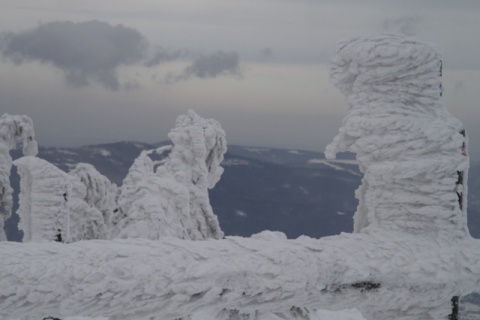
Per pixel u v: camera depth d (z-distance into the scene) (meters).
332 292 2.96
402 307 3.16
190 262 2.71
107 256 2.63
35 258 2.56
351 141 3.39
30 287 2.49
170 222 9.65
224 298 2.75
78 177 13.57
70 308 2.55
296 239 3.04
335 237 3.13
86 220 12.81
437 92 3.34
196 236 11.62
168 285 2.66
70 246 2.67
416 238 3.20
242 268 2.77
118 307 2.62
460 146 3.28
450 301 3.23
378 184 3.26
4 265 2.50
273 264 2.82
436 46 3.34
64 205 10.97
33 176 10.82
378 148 3.24
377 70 3.28
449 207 3.24
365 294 3.04
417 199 3.21
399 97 3.31
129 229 9.56
